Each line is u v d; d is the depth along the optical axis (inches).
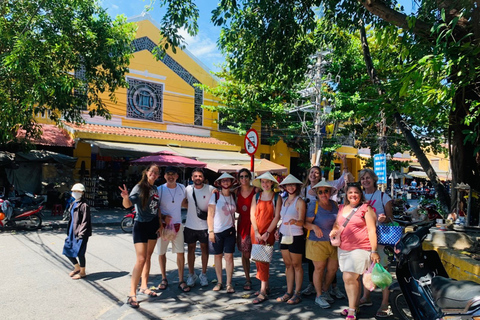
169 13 273.3
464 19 190.2
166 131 721.6
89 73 477.4
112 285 223.5
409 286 153.6
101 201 631.2
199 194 216.7
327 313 178.2
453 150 240.5
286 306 187.6
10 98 405.4
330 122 771.4
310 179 217.2
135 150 577.0
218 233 209.3
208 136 791.1
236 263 288.8
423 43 207.3
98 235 397.4
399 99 202.1
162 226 207.6
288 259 195.5
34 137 485.1
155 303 190.2
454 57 161.6
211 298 198.8
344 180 236.2
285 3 276.4
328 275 191.8
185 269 265.7
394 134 762.2
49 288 214.7
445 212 250.7
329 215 184.4
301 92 748.6
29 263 267.7
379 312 172.6
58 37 419.2
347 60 672.4
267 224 194.5
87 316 175.8
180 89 744.3
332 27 343.9
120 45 474.3
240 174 211.5
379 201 190.2
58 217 508.1
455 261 183.0
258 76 322.3
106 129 610.2
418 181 1424.7
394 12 202.8
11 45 389.7
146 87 695.7
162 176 708.7
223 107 749.3
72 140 560.4
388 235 164.2
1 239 356.2
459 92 213.3
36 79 389.7
